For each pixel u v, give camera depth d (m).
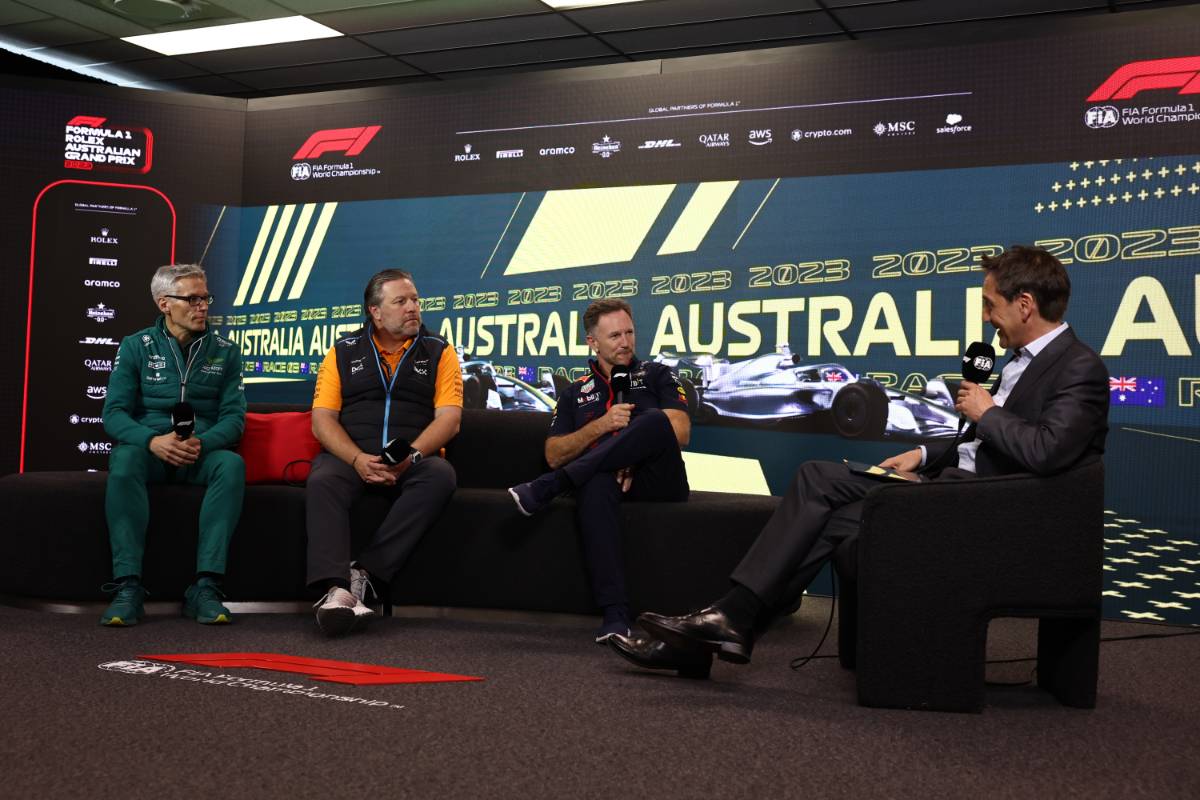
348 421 3.46
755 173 4.46
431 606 3.44
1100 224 3.88
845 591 2.81
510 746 1.98
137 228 5.16
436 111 5.01
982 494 2.36
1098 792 1.79
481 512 3.39
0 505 3.39
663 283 4.61
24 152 5.00
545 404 4.81
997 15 6.14
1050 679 2.56
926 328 4.16
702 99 4.55
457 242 4.97
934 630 2.36
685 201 4.58
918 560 2.36
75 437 5.05
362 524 3.40
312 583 3.13
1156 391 3.77
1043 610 2.36
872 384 4.24
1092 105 3.90
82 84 5.09
